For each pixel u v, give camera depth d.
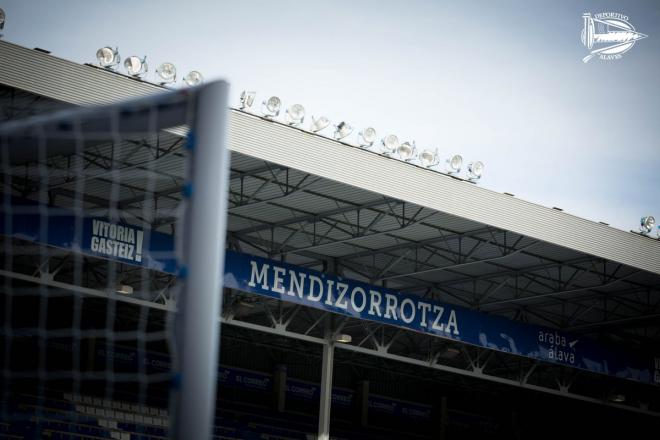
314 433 43.88
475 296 34.78
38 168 24.95
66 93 20.64
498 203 26.95
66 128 8.88
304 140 23.91
